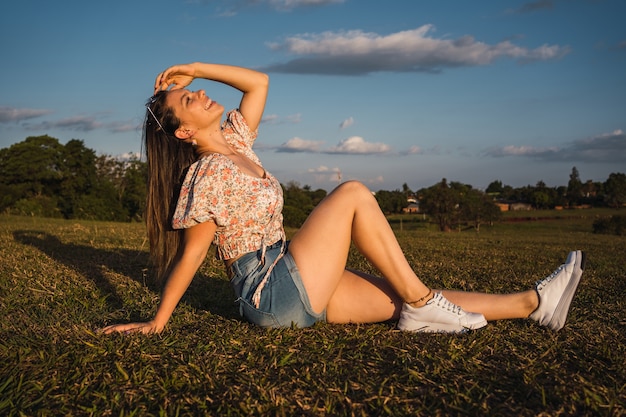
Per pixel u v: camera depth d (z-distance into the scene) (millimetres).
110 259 5715
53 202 38062
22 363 2328
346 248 2811
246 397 2014
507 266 6371
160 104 2844
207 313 3309
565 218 79938
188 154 2932
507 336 2811
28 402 1990
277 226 2943
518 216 83750
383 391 2088
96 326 2969
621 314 3449
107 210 36188
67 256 5867
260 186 2795
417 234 14781
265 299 2758
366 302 2941
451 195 58031
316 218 2816
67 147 48438
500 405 1957
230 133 3229
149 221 2922
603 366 2373
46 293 3814
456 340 2732
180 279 2744
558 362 2434
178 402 1988
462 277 5152
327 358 2449
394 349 2586
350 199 2771
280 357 2459
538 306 2932
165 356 2438
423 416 1905
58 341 2615
